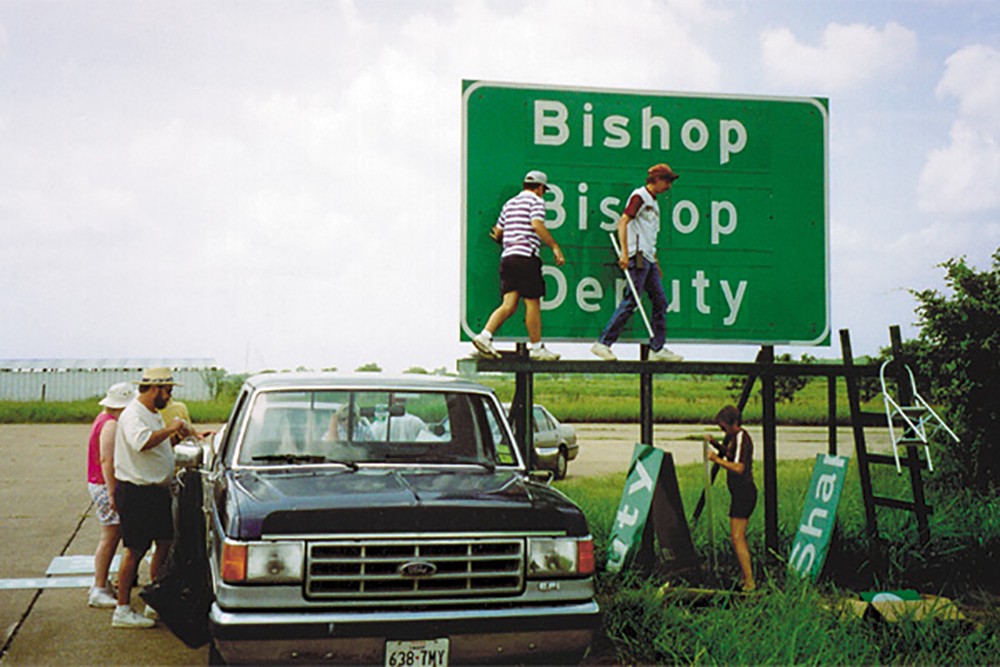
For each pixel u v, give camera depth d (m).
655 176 8.04
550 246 7.66
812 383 40.72
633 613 6.02
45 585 7.79
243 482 4.92
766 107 8.73
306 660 4.16
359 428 5.64
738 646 5.44
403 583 4.37
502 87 8.27
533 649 4.45
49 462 18.14
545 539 4.59
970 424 11.40
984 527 9.20
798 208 8.73
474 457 5.76
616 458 19.89
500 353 8.02
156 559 6.75
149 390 6.39
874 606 6.21
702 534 8.48
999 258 11.57
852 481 12.43
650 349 8.34
